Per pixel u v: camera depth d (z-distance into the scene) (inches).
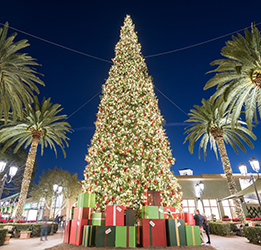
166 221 240.7
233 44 478.3
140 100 378.0
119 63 482.3
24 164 1248.8
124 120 350.9
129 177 287.7
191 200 860.0
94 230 240.5
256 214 797.9
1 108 475.8
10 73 473.1
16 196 1077.8
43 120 665.0
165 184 294.8
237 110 488.4
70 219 283.3
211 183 888.9
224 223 504.4
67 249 221.9
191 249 218.4
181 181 900.6
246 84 473.4
